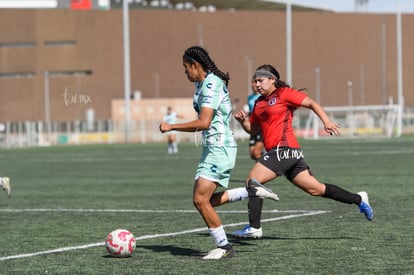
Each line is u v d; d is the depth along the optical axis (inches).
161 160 3073.3
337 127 823.1
